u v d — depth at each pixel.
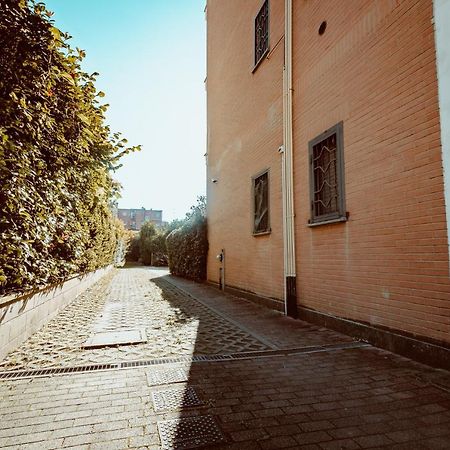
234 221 10.64
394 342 4.21
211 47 14.24
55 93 4.53
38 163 4.22
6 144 3.24
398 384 3.21
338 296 5.40
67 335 5.11
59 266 5.90
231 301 9.02
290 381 3.32
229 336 5.13
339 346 4.56
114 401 2.86
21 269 4.05
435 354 3.64
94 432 2.37
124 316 6.77
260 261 8.51
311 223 6.15
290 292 6.76
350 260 5.12
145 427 2.44
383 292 4.45
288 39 7.21
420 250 3.90
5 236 3.61
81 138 5.07
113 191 7.15
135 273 22.12
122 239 33.59
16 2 3.45
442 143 3.65
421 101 3.94
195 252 15.09
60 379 3.35
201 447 2.19
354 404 2.80
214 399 2.91
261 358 4.05
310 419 2.56
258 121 8.97
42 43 3.76
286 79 7.26
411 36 4.12
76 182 5.82
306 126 6.52
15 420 2.53
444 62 3.65
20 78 3.68
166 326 5.84
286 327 5.77
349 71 5.26
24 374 3.48
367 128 4.82
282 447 2.20
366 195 4.80
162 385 3.22
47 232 4.72
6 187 3.46
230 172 11.25
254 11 9.41
